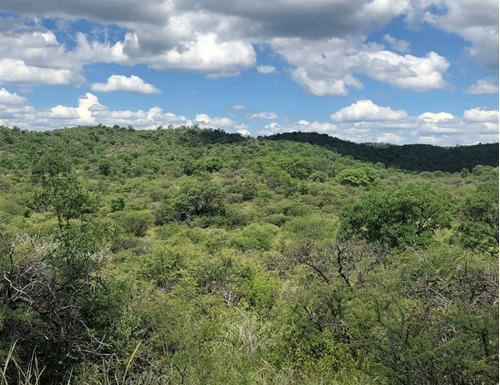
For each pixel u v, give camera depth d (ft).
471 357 11.55
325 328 18.65
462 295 16.65
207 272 37.01
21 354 14.23
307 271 25.98
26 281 14.98
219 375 14.17
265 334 19.89
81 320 15.24
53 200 29.55
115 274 28.40
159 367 15.29
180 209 152.56
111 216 129.59
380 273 22.09
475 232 68.44
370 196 77.97
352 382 15.06
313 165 316.60
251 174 244.63
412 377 12.09
